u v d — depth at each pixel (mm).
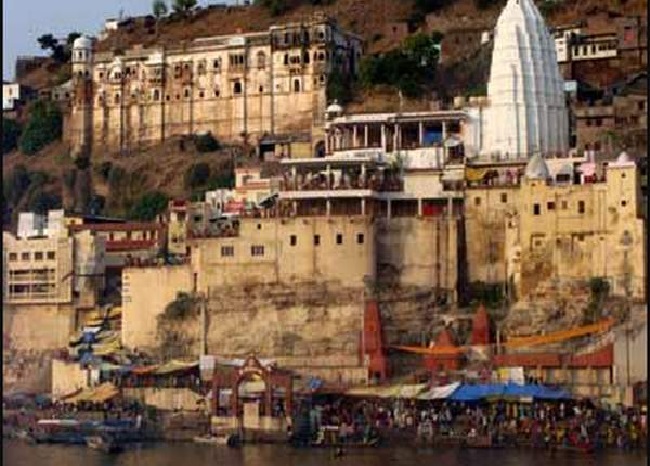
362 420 167250
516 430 161125
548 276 183125
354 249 186375
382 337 183500
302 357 185500
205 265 192625
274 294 188625
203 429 171750
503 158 199250
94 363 189000
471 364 178625
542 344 177000
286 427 166750
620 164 179125
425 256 188875
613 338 169500
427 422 165125
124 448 163750
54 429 171250
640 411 162250
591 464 141750
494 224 189875
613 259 178625
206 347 190500
